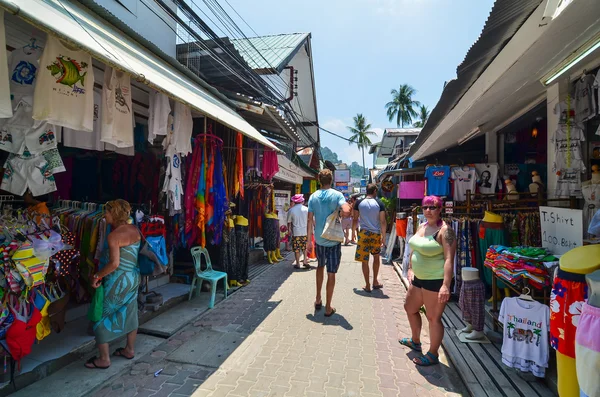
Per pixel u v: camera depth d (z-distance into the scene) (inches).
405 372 135.4
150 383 124.3
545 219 159.6
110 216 139.5
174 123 187.5
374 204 252.4
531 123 275.7
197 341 161.0
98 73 160.7
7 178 125.2
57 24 92.5
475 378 125.2
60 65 117.0
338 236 191.8
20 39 126.1
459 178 323.9
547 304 128.2
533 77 159.0
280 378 129.2
